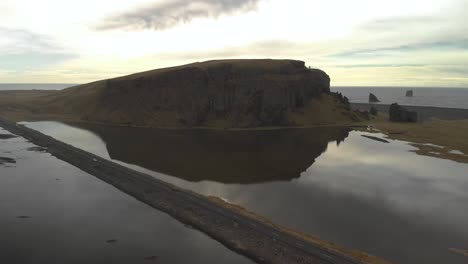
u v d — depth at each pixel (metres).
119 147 82.50
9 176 56.34
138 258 31.33
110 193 48.69
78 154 71.00
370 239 34.88
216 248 32.91
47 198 46.47
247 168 63.25
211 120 122.50
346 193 49.41
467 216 41.38
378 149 82.69
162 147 83.00
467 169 63.69
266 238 33.72
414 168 64.31
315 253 30.55
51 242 34.22
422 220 40.00
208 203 42.94
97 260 30.95
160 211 42.00
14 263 30.33
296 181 55.25
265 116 122.62
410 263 30.31
